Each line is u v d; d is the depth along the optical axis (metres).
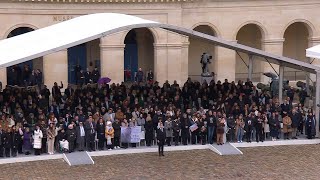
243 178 30.33
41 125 33.97
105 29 34.78
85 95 39.66
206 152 35.22
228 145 36.03
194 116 36.56
